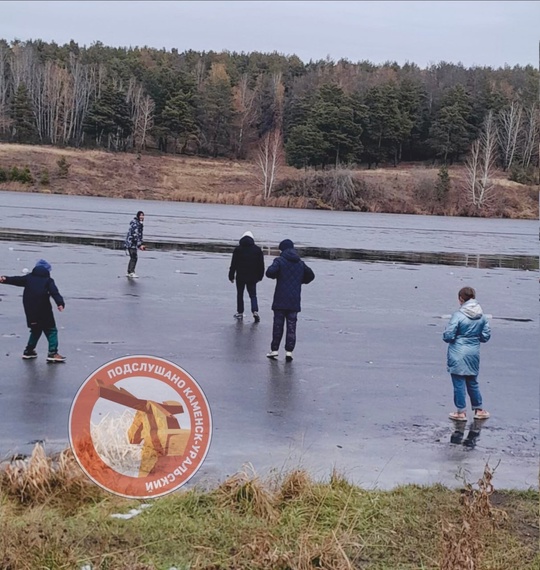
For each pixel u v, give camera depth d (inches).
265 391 405.4
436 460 312.5
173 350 493.4
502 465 310.2
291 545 219.5
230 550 216.4
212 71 5708.7
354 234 1790.1
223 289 795.4
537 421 377.4
